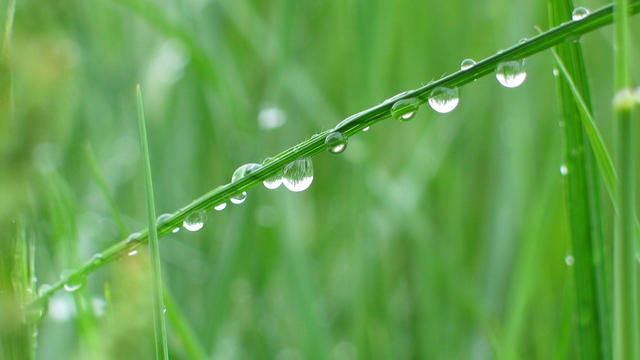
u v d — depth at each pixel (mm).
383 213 380
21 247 232
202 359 259
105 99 416
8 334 232
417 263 389
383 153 421
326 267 409
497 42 426
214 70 341
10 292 232
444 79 234
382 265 361
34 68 228
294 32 427
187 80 407
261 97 403
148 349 262
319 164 423
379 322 353
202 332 328
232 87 361
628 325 217
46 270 281
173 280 382
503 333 305
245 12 386
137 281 238
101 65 414
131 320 236
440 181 405
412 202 354
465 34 443
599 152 233
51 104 230
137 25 433
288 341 380
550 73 406
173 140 411
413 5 417
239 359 357
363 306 324
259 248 370
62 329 291
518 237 359
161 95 402
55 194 258
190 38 329
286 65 359
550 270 326
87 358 243
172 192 406
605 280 247
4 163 228
